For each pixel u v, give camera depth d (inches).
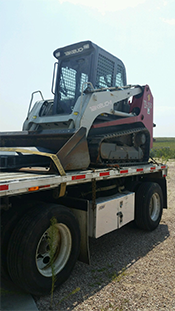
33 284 100.7
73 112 167.9
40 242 110.4
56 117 178.1
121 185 192.1
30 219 104.0
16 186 92.7
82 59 194.5
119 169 161.3
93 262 142.3
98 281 121.3
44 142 173.6
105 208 148.4
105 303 103.3
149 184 206.1
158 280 122.5
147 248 164.4
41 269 109.8
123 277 125.0
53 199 135.0
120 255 152.5
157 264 140.2
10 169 132.6
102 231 145.6
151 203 207.2
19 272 98.7
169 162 767.7
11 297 105.8
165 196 235.6
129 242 175.8
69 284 118.4
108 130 197.5
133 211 185.8
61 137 163.0
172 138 3186.5
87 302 104.0
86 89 175.0
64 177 114.9
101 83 197.6
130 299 106.4
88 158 142.1
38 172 121.2
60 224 115.9
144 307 101.1
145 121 240.2
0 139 200.5
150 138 248.2
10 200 111.8
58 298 106.7
